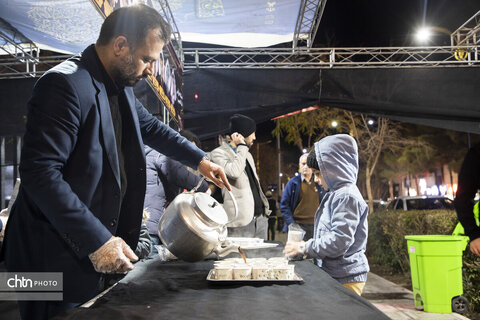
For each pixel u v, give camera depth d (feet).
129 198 6.26
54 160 4.75
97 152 5.29
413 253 15.61
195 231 6.43
